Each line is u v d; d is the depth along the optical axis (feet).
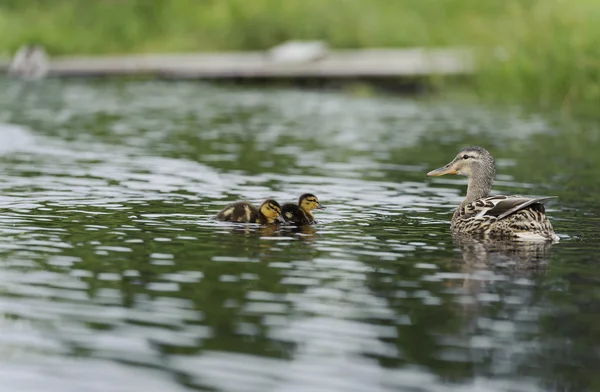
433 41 125.80
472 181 46.14
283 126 80.89
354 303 31.45
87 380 25.35
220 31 141.08
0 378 25.40
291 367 26.27
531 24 99.25
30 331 28.45
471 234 41.34
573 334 28.86
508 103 97.50
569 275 34.91
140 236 39.81
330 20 138.41
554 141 73.51
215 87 113.19
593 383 25.62
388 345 27.89
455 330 29.12
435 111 92.43
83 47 138.62
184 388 24.94
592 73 93.25
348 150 67.87
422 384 25.43
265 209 42.88
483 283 33.83
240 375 25.76
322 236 40.65
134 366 26.18
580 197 51.67
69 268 34.73
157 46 139.95
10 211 44.45
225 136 74.18
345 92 110.32
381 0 143.02
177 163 60.75
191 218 43.70
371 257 37.14
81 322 29.19
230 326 29.12
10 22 143.33
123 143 69.56
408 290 32.91
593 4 99.86
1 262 35.42
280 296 32.01
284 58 122.21
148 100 98.99
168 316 29.84
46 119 82.64
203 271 34.65
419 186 54.44
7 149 65.21
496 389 25.26
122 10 145.07
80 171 56.80
